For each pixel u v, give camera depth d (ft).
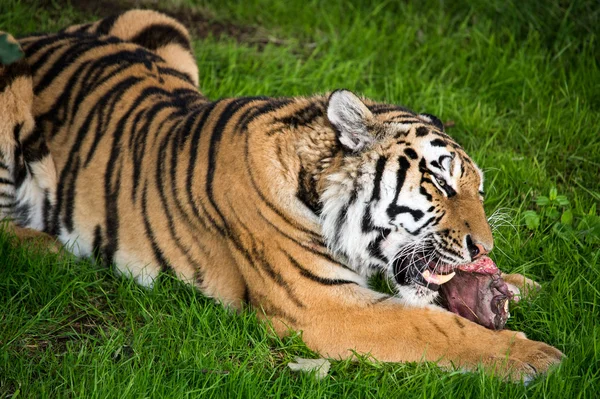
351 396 24.02
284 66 41.52
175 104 30.53
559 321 27.09
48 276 27.89
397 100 39.93
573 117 38.42
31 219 31.04
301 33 45.44
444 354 25.26
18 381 23.61
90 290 28.60
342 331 26.12
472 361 24.97
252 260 27.07
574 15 44.19
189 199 28.09
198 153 28.25
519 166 35.29
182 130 29.07
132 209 29.25
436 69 42.93
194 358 24.75
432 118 28.48
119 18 36.40
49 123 31.24
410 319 25.89
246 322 26.63
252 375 24.38
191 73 36.52
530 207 34.12
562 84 41.16
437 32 44.29
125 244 29.40
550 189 33.58
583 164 36.52
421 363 25.21
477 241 25.77
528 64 41.63
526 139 37.58
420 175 26.08
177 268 28.66
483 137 38.14
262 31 45.57
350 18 46.37
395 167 26.07
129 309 27.43
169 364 24.67
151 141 29.48
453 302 27.32
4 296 27.27
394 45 43.70
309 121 27.12
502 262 30.40
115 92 31.01
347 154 26.25
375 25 44.78
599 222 31.37
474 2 45.75
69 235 30.48
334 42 43.55
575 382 24.43
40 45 33.30
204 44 42.68
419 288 26.89
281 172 26.66
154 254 28.94
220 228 27.55
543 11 44.75
